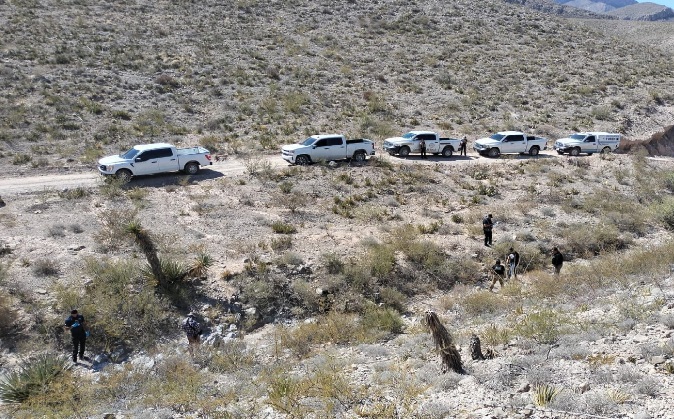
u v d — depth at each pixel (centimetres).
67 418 970
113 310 1552
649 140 4519
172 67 4850
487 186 3052
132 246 1972
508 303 1584
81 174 2878
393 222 2469
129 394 1085
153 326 1555
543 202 2884
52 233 2048
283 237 2119
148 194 2605
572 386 802
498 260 1891
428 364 1020
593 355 924
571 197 2956
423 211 2645
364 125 4125
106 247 1947
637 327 1070
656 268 1638
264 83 4788
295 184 2875
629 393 755
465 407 761
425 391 856
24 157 2986
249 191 2730
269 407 861
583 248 2289
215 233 2164
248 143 3556
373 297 1805
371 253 1978
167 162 2861
